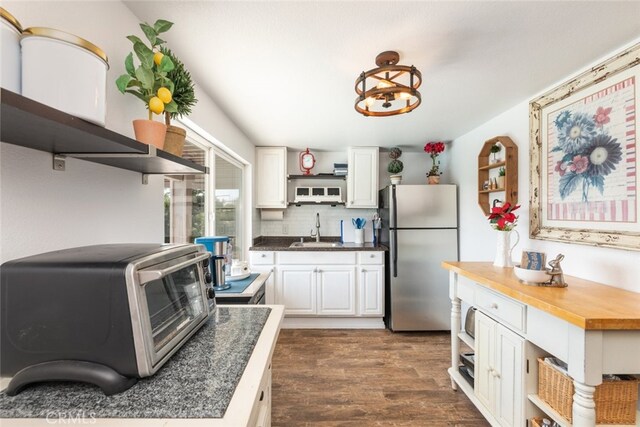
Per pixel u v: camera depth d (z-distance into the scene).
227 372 0.77
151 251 0.85
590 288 1.46
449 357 2.56
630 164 1.40
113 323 0.69
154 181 1.41
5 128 0.64
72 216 0.95
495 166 2.41
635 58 1.37
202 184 2.36
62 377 0.68
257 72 1.70
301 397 1.98
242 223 3.37
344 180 3.91
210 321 1.15
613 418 1.21
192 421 0.59
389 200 3.23
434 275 3.16
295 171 3.89
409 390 2.06
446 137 3.22
